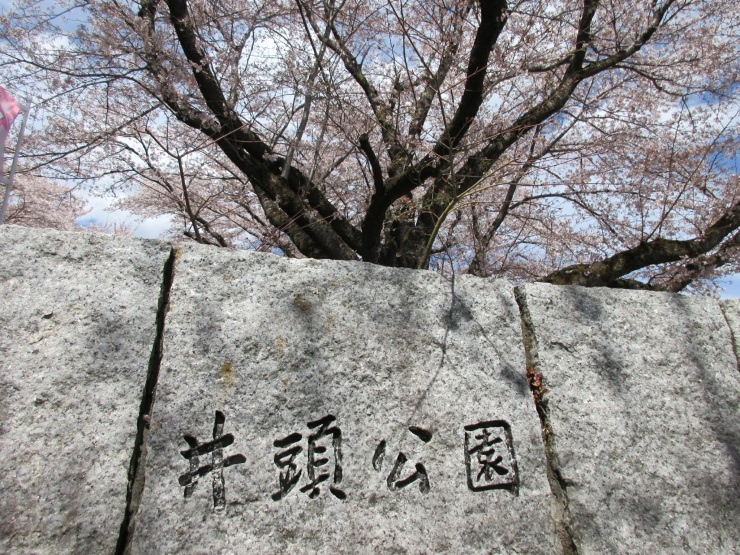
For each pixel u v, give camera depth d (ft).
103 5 17.30
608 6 20.49
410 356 7.17
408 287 7.57
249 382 6.56
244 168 18.52
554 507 6.97
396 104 19.07
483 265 24.00
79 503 5.65
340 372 6.86
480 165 17.65
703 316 8.38
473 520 6.57
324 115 19.48
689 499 7.19
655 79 21.24
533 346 7.74
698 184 20.38
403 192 15.42
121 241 6.89
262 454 6.31
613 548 6.73
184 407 6.29
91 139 19.03
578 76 18.60
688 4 20.48
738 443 7.66
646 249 18.19
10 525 5.45
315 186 18.99
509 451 6.98
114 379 6.20
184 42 16.60
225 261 7.11
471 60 14.11
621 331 8.01
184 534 5.83
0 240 6.47
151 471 5.98
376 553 6.18
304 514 6.18
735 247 18.99
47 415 5.88
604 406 7.48
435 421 6.92
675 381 7.84
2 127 11.57
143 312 6.57
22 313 6.21
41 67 17.10
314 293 7.20
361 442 6.62
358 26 16.99
